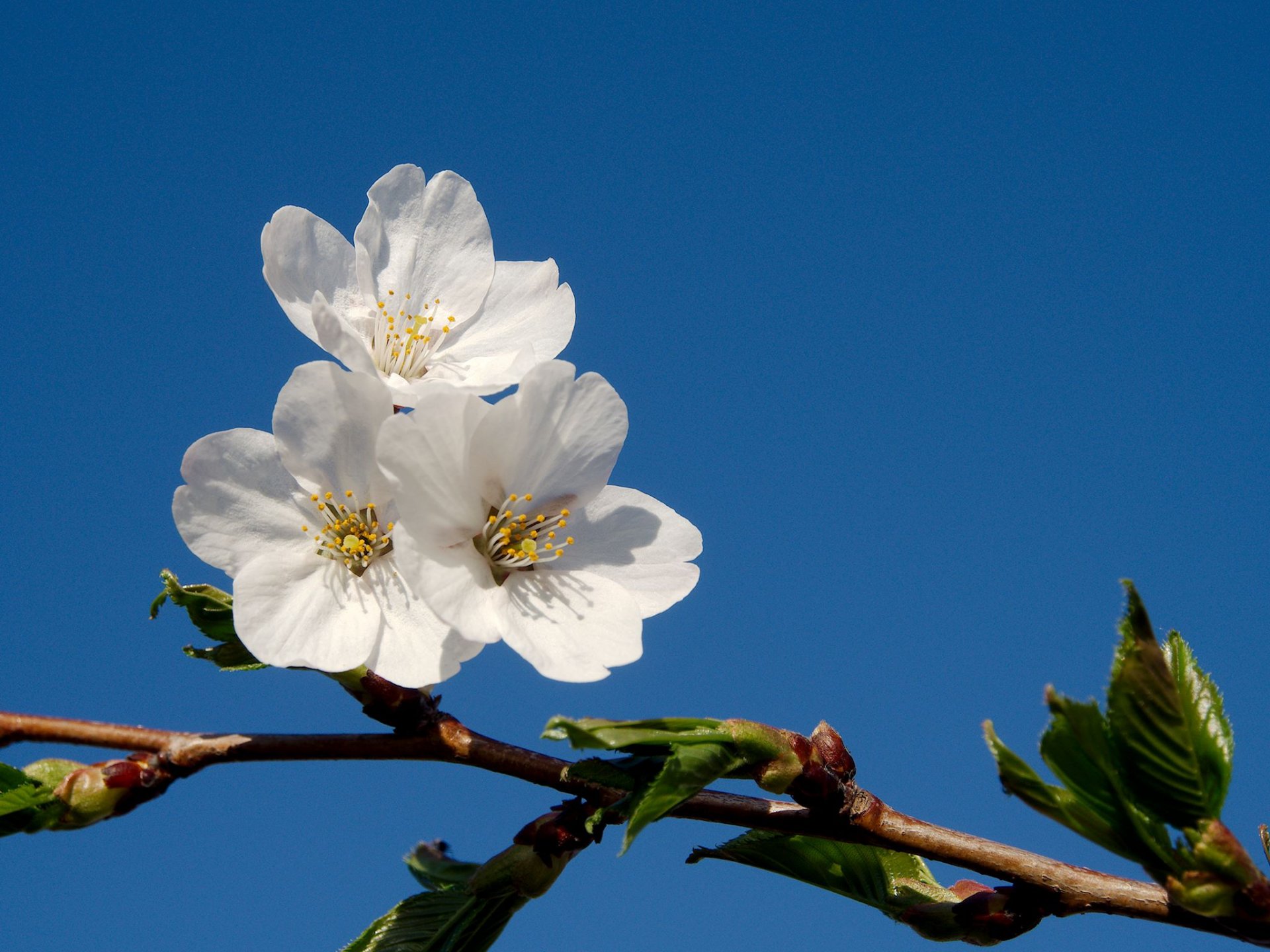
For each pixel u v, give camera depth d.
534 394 0.71
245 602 0.70
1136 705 0.68
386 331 0.73
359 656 0.70
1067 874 0.70
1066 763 0.69
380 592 0.71
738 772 0.69
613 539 0.72
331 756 0.70
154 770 0.70
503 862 0.70
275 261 0.73
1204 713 0.69
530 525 0.71
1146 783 0.69
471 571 0.71
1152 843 0.69
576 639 0.71
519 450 0.71
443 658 0.71
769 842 0.72
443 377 0.73
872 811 0.70
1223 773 0.68
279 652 0.70
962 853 0.70
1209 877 0.68
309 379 0.71
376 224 0.74
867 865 0.71
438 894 0.71
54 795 0.69
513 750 0.70
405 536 0.70
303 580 0.71
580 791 0.70
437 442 0.71
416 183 0.74
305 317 0.73
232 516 0.71
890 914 0.71
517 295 0.74
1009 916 0.70
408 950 0.71
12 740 0.70
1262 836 0.70
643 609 0.71
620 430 0.71
